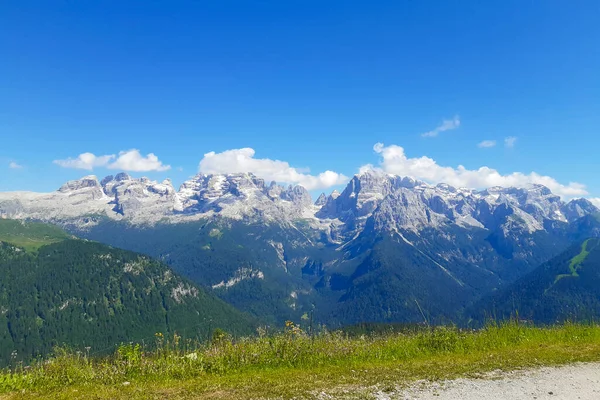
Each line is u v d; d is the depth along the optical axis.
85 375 21.39
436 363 22.61
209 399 16.05
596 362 22.00
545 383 17.97
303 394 16.42
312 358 24.38
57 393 18.50
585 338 29.84
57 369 21.50
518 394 16.42
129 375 21.53
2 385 19.73
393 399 15.73
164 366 22.33
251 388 17.61
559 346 27.28
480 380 18.50
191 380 20.22
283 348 25.09
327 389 17.19
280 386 17.84
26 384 20.25
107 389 18.78
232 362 23.53
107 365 22.42
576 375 19.28
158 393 17.31
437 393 16.48
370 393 16.53
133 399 16.48
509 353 25.02
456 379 18.69
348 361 24.09
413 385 17.72
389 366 22.31
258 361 23.94
